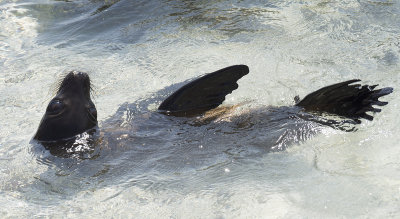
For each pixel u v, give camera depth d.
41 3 14.45
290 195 5.91
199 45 11.04
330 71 9.30
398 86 8.41
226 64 10.01
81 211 6.08
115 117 8.34
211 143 7.36
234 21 11.98
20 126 8.48
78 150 7.54
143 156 7.28
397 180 5.89
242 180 6.40
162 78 9.86
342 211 5.48
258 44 10.70
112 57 11.05
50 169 7.13
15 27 13.04
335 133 7.12
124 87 9.68
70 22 13.20
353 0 12.36
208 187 6.34
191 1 13.52
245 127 7.59
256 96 8.71
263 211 5.67
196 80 7.60
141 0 13.78
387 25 10.95
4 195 6.52
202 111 8.05
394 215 5.28
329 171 6.30
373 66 9.29
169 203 6.09
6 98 9.54
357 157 6.54
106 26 12.73
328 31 10.93
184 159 7.10
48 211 6.11
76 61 10.98
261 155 6.96
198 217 5.72
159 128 7.82
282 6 12.52
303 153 6.83
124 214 5.95
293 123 7.43
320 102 7.51
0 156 7.49
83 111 7.91
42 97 9.49
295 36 10.88
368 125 7.27
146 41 11.62
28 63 11.04
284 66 9.70
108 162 7.23
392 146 6.70
